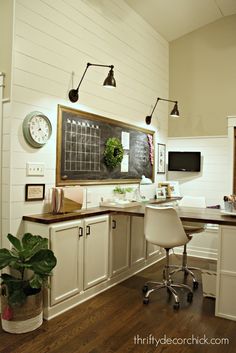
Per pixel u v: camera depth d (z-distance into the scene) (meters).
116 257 3.48
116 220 3.45
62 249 2.72
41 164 2.93
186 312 2.81
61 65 3.15
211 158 4.95
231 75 4.80
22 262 2.42
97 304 2.95
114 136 3.94
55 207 2.93
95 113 3.62
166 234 2.90
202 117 5.03
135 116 4.41
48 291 2.62
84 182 3.45
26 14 2.77
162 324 2.59
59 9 3.12
